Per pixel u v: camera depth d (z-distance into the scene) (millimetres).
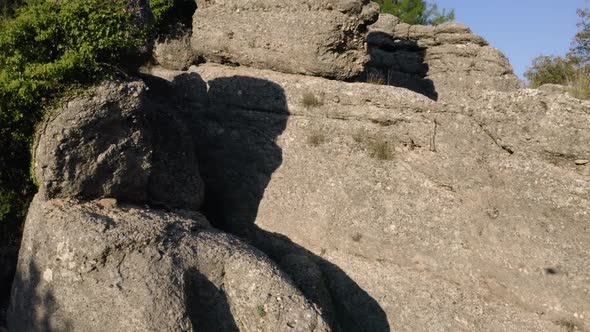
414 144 8859
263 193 9703
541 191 7695
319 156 9445
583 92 9297
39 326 6715
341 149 9312
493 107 8250
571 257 7383
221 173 10125
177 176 9078
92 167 7387
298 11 10258
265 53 10555
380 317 8438
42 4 7562
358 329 8539
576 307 7309
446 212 8352
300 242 9250
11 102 7207
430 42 15648
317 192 9289
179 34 12430
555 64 14844
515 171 7922
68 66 7137
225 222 9906
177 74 11844
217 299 6992
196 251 7059
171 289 6520
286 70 10477
